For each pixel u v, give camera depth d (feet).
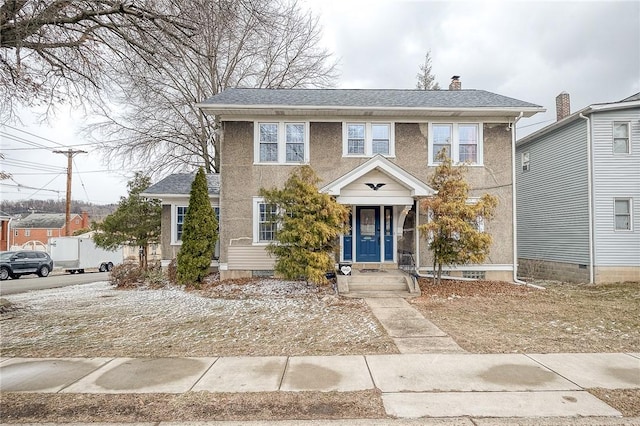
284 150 46.60
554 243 57.36
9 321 28.73
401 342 22.21
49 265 80.38
